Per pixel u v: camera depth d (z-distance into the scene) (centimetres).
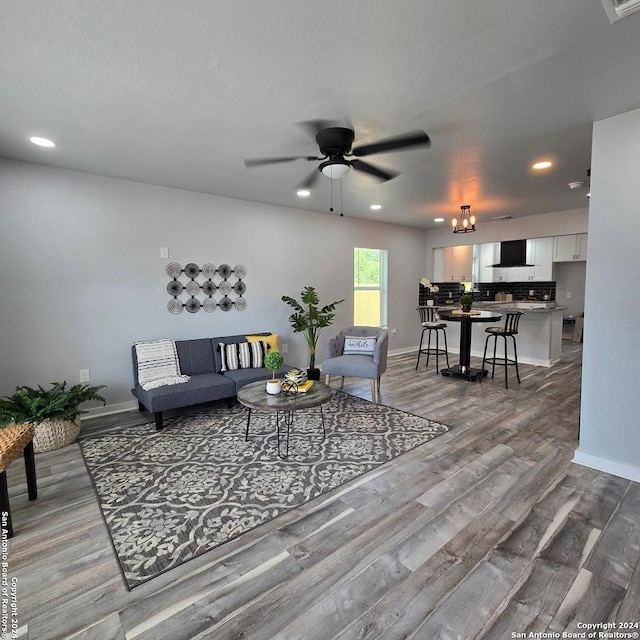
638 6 140
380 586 160
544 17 149
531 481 242
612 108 230
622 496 224
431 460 273
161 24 150
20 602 153
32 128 251
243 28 154
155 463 273
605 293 250
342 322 597
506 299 792
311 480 247
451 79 195
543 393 438
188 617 146
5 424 281
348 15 147
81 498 229
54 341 345
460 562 172
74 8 140
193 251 427
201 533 196
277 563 174
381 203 490
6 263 319
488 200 475
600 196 249
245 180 377
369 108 227
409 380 504
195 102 216
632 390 242
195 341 414
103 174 356
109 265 371
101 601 154
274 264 504
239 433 328
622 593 154
